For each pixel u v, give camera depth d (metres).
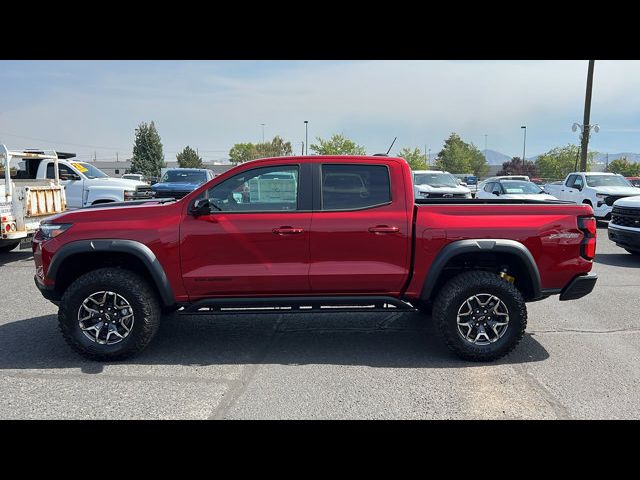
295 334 5.28
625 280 7.86
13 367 4.34
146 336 4.43
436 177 18.58
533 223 4.46
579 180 16.27
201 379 4.08
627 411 3.52
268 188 4.52
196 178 17.91
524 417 3.44
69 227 4.40
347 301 4.54
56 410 3.55
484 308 4.42
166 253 4.38
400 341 5.05
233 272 4.41
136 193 13.98
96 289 4.33
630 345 4.92
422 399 3.71
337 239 4.41
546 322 5.70
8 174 8.95
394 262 4.47
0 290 7.27
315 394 3.80
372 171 4.55
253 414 3.48
